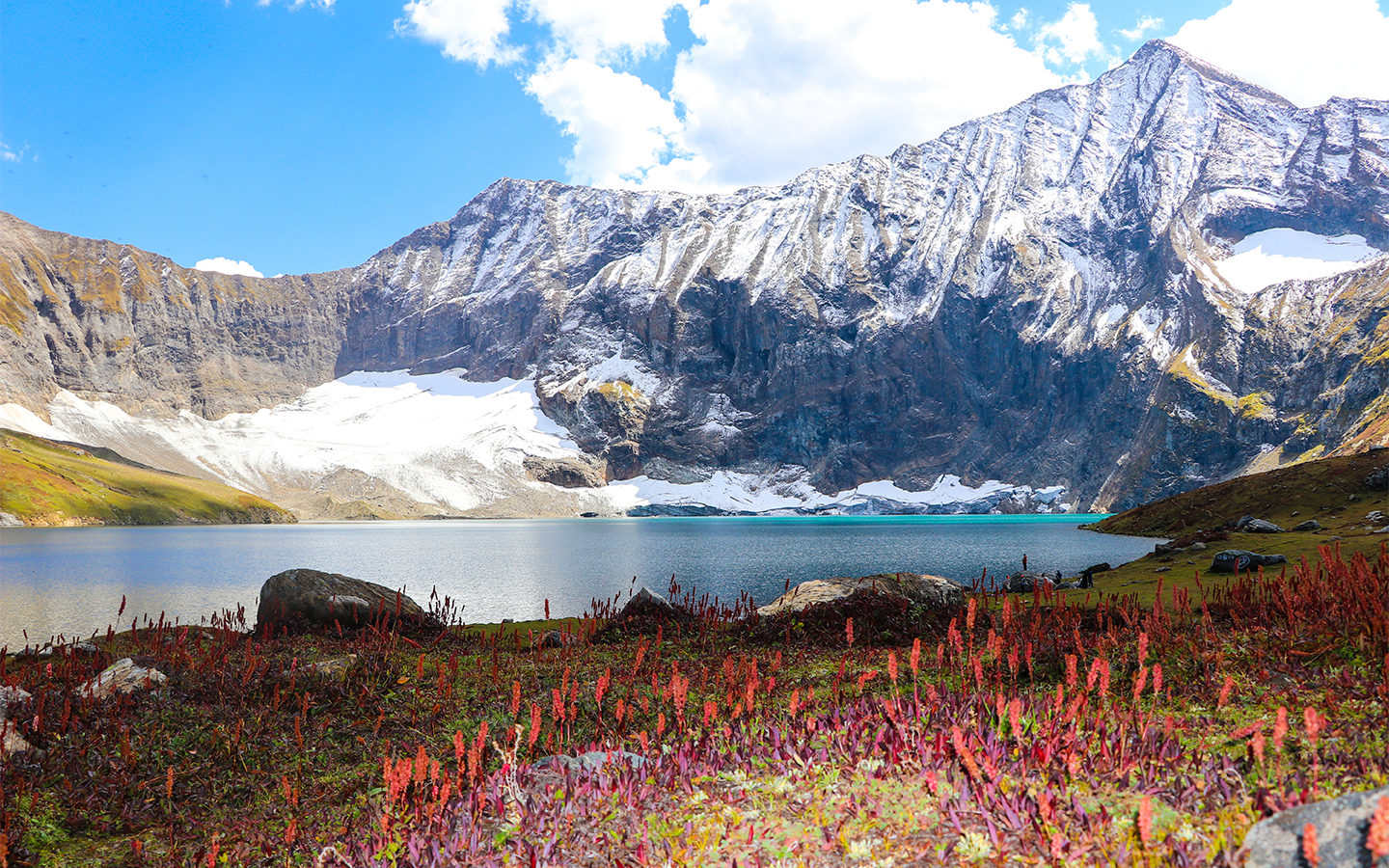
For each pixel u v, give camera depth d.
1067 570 65.25
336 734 12.70
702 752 8.27
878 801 6.54
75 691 14.28
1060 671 11.62
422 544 145.88
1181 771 6.50
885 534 168.12
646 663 17.09
